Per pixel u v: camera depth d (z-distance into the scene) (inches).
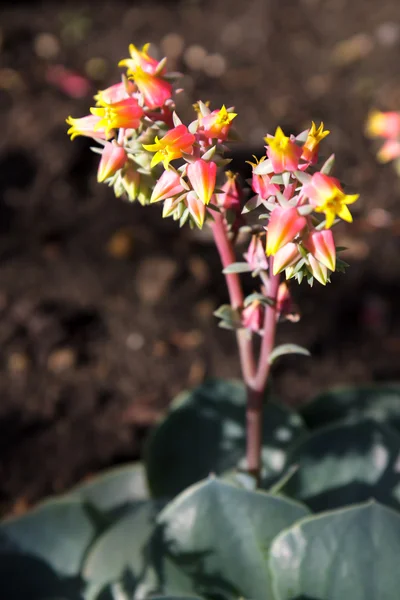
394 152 34.2
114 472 24.6
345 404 24.8
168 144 16.0
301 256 16.0
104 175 17.0
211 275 35.3
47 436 30.0
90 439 29.9
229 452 23.9
